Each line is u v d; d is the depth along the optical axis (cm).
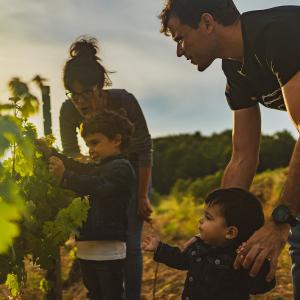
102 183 284
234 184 292
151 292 471
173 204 1120
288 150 3709
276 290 441
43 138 282
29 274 343
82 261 303
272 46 235
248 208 241
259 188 1009
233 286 239
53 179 263
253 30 240
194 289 244
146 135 347
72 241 594
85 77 306
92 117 305
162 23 258
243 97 287
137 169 348
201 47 249
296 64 230
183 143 4916
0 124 97
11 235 92
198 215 875
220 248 242
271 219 219
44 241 255
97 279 303
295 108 231
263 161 3669
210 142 4841
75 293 477
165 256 251
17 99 228
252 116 292
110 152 301
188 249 252
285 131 3862
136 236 351
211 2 243
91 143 302
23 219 245
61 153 297
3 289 366
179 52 259
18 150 234
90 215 294
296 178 218
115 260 298
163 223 865
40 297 325
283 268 514
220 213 240
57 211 266
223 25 244
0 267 247
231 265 238
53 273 302
